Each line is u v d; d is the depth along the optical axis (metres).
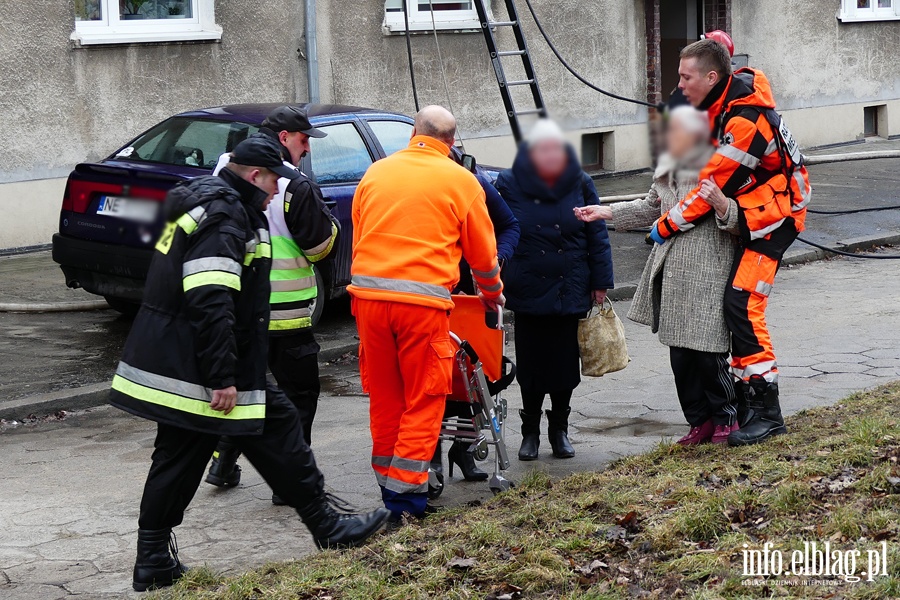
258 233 4.32
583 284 5.80
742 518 4.44
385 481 5.07
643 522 4.51
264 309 4.32
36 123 11.52
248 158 4.30
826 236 12.54
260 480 5.77
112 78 12.01
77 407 7.05
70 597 4.33
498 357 5.32
